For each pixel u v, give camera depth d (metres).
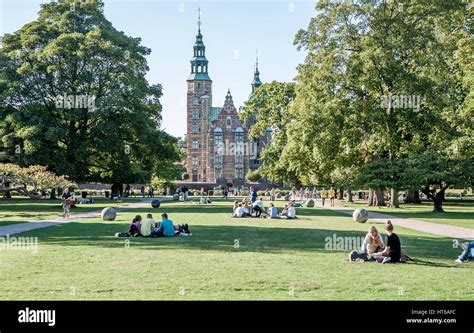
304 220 35.84
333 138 48.75
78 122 59.59
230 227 29.69
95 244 21.17
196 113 155.88
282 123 78.75
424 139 53.34
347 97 51.03
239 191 118.75
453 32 51.41
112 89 59.06
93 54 57.19
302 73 53.81
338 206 60.34
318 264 16.17
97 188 117.88
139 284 12.99
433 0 49.81
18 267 15.35
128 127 60.91
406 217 40.16
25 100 57.78
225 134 153.75
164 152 61.78
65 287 12.64
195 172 155.12
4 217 37.25
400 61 49.84
